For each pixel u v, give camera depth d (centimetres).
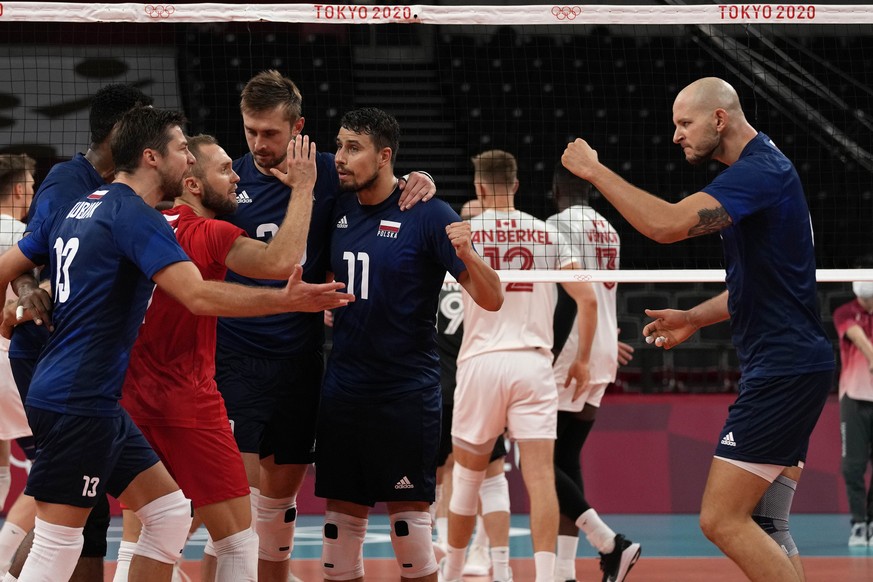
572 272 858
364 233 670
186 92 2245
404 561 684
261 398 686
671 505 1562
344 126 654
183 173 577
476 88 2317
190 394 602
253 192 696
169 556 585
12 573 648
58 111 2206
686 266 2006
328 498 680
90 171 655
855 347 1327
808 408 637
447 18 849
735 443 641
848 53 2259
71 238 552
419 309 668
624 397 1614
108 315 541
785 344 636
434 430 678
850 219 2141
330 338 1688
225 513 606
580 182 1042
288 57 2286
